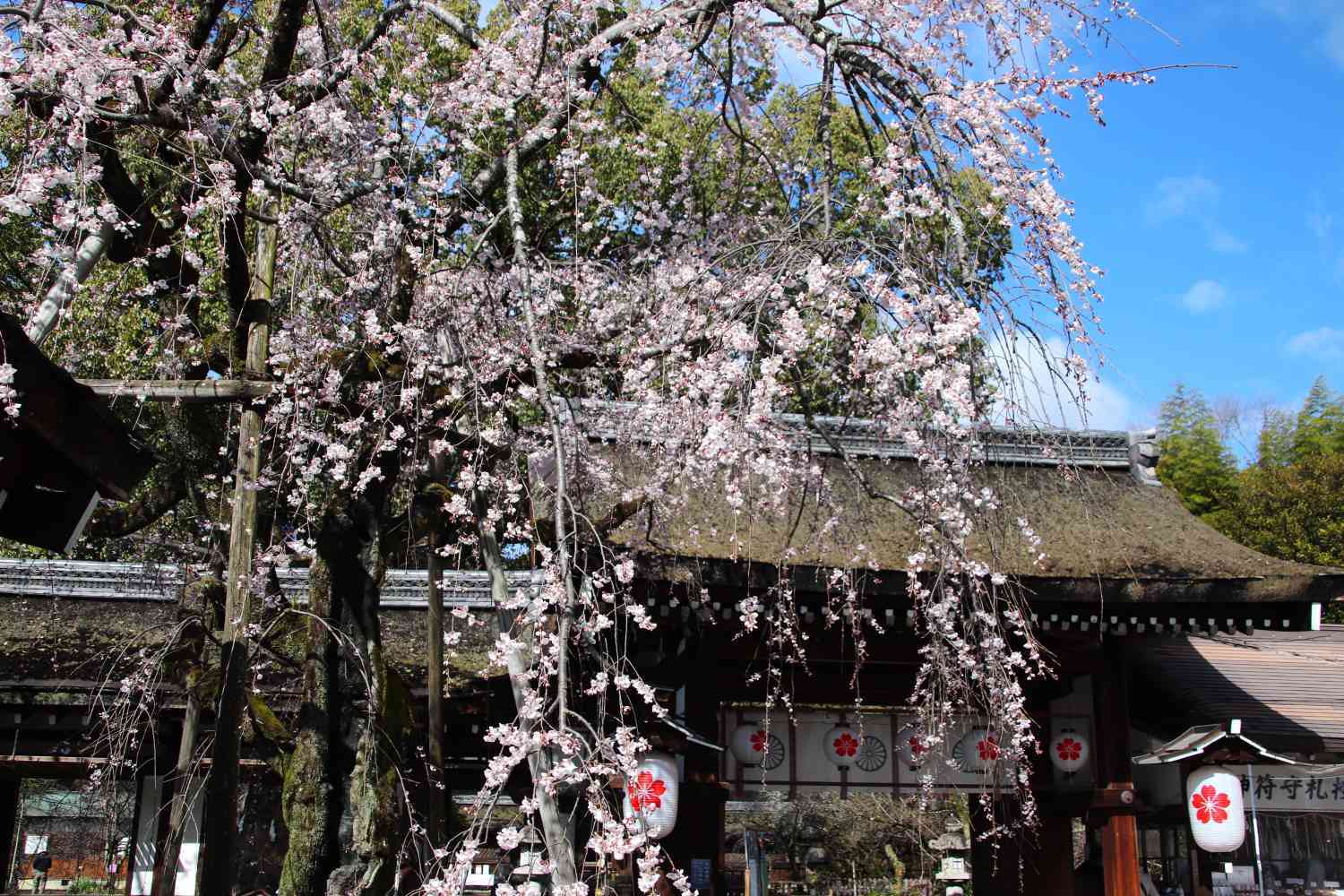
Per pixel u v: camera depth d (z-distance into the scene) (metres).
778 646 9.90
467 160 10.32
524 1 8.27
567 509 6.67
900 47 6.63
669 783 8.66
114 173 6.62
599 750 5.39
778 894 28.00
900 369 5.60
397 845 6.57
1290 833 11.98
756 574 8.74
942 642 7.14
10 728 9.14
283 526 8.98
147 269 8.77
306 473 7.00
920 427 6.20
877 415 6.86
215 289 10.66
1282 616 10.09
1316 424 31.03
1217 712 11.03
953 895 21.05
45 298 6.14
